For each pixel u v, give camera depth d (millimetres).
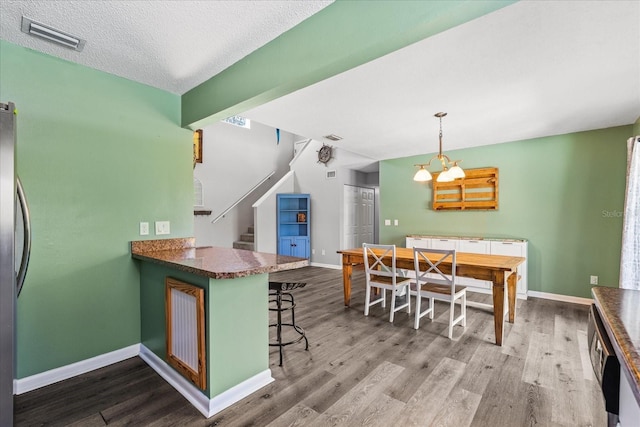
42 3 1571
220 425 1717
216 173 6641
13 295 1474
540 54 2119
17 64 1991
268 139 7730
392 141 4555
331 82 2584
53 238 2143
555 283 4219
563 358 2516
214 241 6586
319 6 1646
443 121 3613
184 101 2758
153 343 2412
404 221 5641
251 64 2080
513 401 1938
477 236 4848
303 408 1867
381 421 1753
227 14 1684
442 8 1285
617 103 3014
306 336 2961
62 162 2172
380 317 3523
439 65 2287
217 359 1853
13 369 1473
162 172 2693
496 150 4684
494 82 2562
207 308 1819
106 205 2381
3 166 1442
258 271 1775
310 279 5602
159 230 2676
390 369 2334
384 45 1481
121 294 2475
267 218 6633
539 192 4336
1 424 1435
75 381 2166
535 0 1593
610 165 3844
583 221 4027
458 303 4094
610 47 2018
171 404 1907
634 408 783
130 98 2498
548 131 4027
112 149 2404
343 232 6719
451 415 1806
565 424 1729
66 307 2207
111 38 1905
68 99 2193
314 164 7023
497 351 2643
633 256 3121
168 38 1909
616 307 1080
